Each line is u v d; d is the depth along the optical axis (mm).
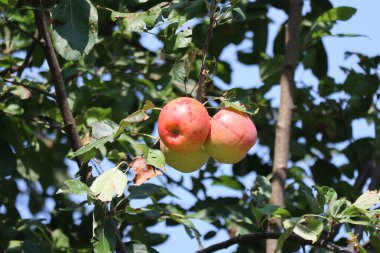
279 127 1965
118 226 1978
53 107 2066
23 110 2066
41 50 1981
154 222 2045
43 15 1601
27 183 2150
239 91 1504
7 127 2014
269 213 1643
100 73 2133
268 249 1872
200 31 2154
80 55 1532
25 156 2055
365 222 1542
